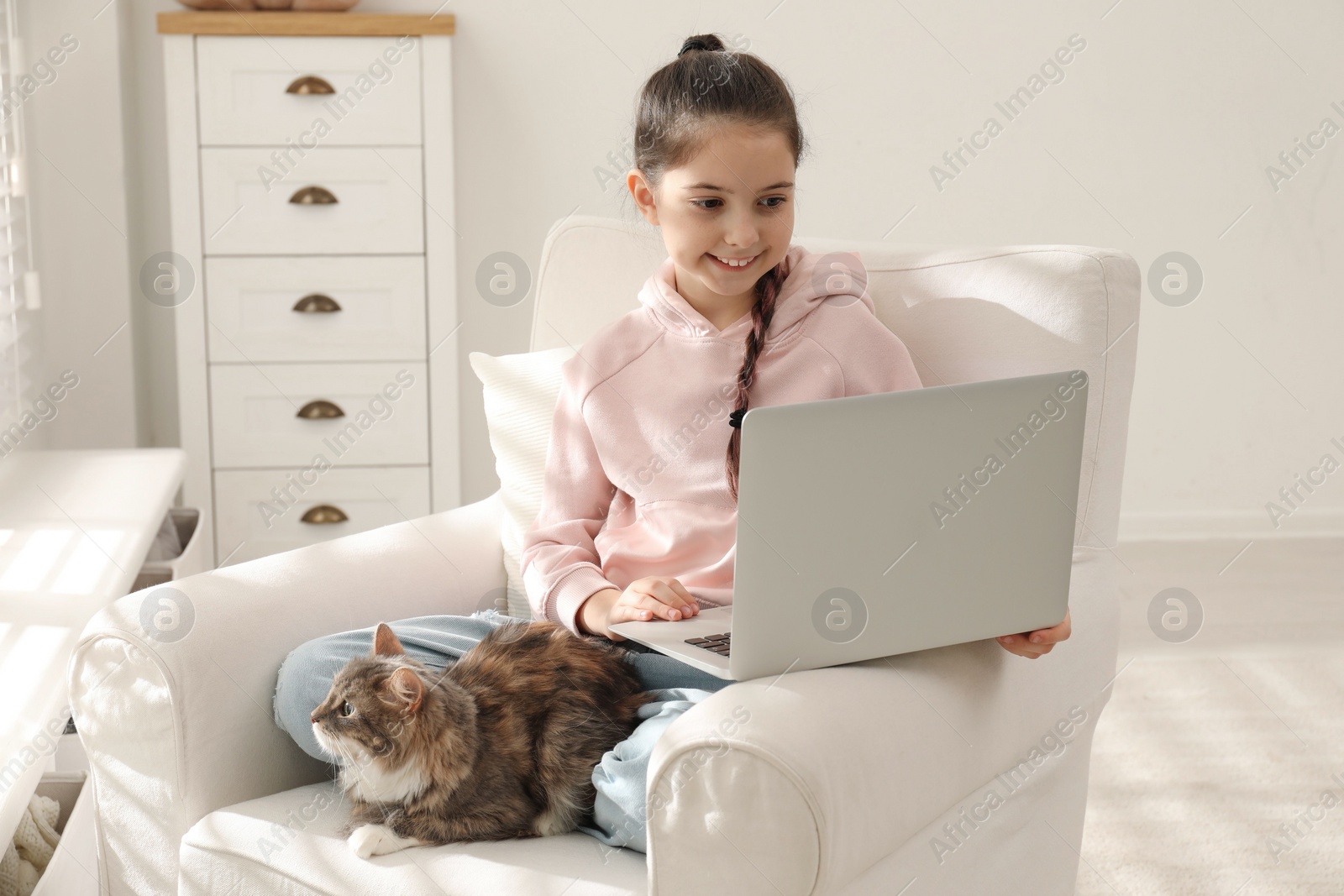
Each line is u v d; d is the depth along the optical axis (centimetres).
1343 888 164
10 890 123
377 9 284
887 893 103
